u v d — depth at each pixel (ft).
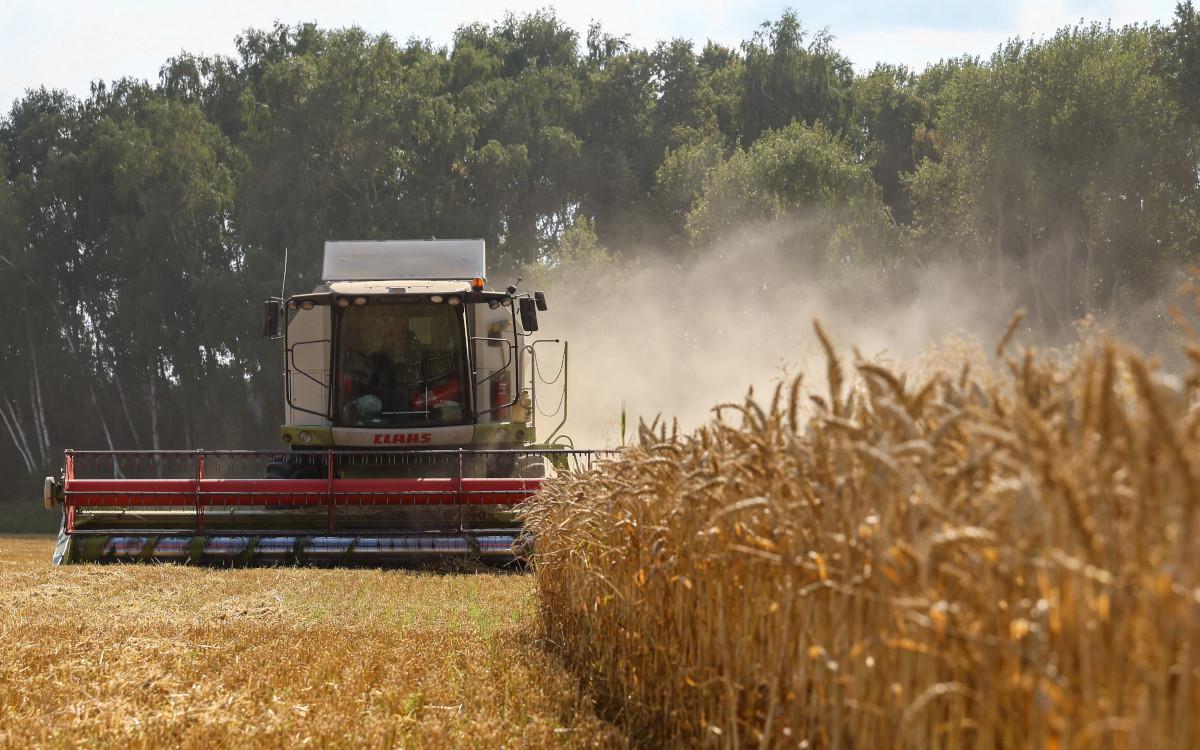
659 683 25.96
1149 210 192.44
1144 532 9.86
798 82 312.50
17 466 293.02
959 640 12.25
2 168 281.74
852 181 230.27
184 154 265.95
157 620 46.62
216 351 272.72
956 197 216.13
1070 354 13.28
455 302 73.61
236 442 278.46
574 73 330.13
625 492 27.84
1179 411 10.32
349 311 73.61
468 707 29.50
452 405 74.23
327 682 32.48
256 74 300.81
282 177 259.19
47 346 280.72
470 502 67.00
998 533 11.84
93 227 284.00
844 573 14.69
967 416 12.75
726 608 20.86
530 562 49.01
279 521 67.77
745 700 19.85
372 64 263.90
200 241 274.98
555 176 293.84
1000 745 11.94
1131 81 193.06
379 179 273.13
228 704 29.07
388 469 74.23
